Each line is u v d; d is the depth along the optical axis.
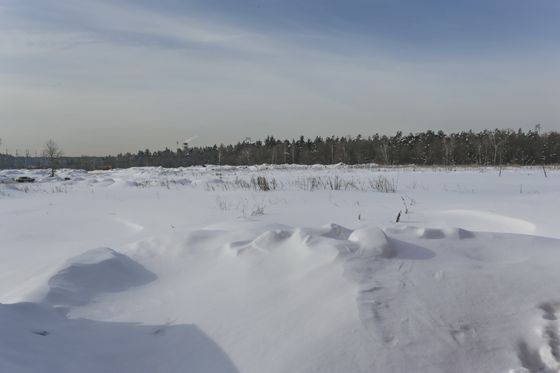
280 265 3.52
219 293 3.29
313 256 3.48
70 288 3.44
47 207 11.25
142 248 4.34
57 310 3.12
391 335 2.50
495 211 7.28
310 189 13.52
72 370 2.41
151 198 12.58
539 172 21.64
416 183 15.24
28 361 2.34
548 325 2.58
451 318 2.65
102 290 3.53
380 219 7.26
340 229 4.08
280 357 2.44
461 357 2.38
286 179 18.56
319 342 2.49
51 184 20.34
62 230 8.00
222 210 9.28
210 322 2.91
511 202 8.34
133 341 2.79
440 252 3.54
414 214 7.68
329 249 3.49
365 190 12.86
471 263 3.31
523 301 2.81
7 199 13.68
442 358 2.36
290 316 2.81
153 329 2.92
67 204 11.84
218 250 4.08
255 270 3.51
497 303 2.79
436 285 2.98
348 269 3.18
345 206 9.05
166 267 3.97
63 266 3.72
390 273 3.15
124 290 3.58
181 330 2.87
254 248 3.86
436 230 3.94
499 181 15.56
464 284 2.98
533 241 3.76
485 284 2.98
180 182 18.55
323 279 3.13
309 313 2.79
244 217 7.61
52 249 6.28
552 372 2.31
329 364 2.33
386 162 55.94
